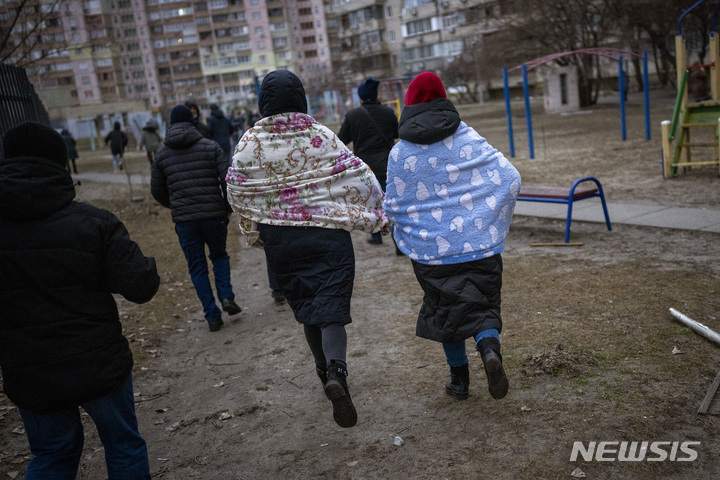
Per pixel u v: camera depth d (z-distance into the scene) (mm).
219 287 5648
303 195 3082
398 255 7582
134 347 5379
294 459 3277
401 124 3074
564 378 3627
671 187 9250
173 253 9188
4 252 2311
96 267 2441
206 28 110562
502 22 31812
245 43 111875
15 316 2330
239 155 3115
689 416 3078
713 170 10219
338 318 3002
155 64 109188
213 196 5332
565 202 6910
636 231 7023
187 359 5023
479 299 2949
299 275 3102
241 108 74375
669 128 9812
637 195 8961
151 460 3465
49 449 2463
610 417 3156
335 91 48719
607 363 3740
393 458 3123
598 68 29000
